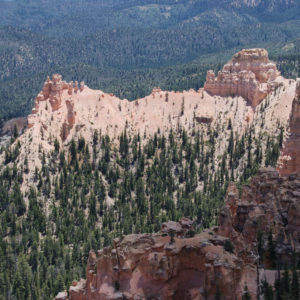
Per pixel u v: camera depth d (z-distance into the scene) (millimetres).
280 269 136875
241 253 132000
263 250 142750
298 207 152000
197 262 125375
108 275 132625
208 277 119500
